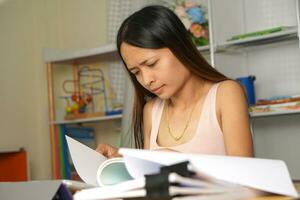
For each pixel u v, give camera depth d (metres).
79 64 2.94
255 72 2.31
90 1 2.96
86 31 2.98
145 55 0.91
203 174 0.54
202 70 1.06
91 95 2.88
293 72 2.21
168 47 0.92
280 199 0.57
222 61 2.17
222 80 1.10
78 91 2.94
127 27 0.93
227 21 2.22
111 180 0.73
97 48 2.49
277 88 2.25
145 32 0.90
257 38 1.98
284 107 1.88
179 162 0.55
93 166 0.85
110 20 2.67
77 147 0.84
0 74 2.65
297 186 0.74
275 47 2.26
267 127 2.27
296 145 2.18
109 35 2.67
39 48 2.93
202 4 2.38
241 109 1.00
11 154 2.52
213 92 1.08
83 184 0.69
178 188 0.51
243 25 2.35
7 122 2.66
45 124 2.90
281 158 2.22
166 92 0.96
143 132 1.26
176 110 1.17
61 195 0.63
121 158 0.73
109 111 2.53
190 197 0.52
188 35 1.00
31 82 2.85
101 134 2.88
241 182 0.58
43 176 2.85
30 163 2.78
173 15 0.96
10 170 2.50
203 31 2.17
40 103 2.89
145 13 0.93
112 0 2.67
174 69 0.94
